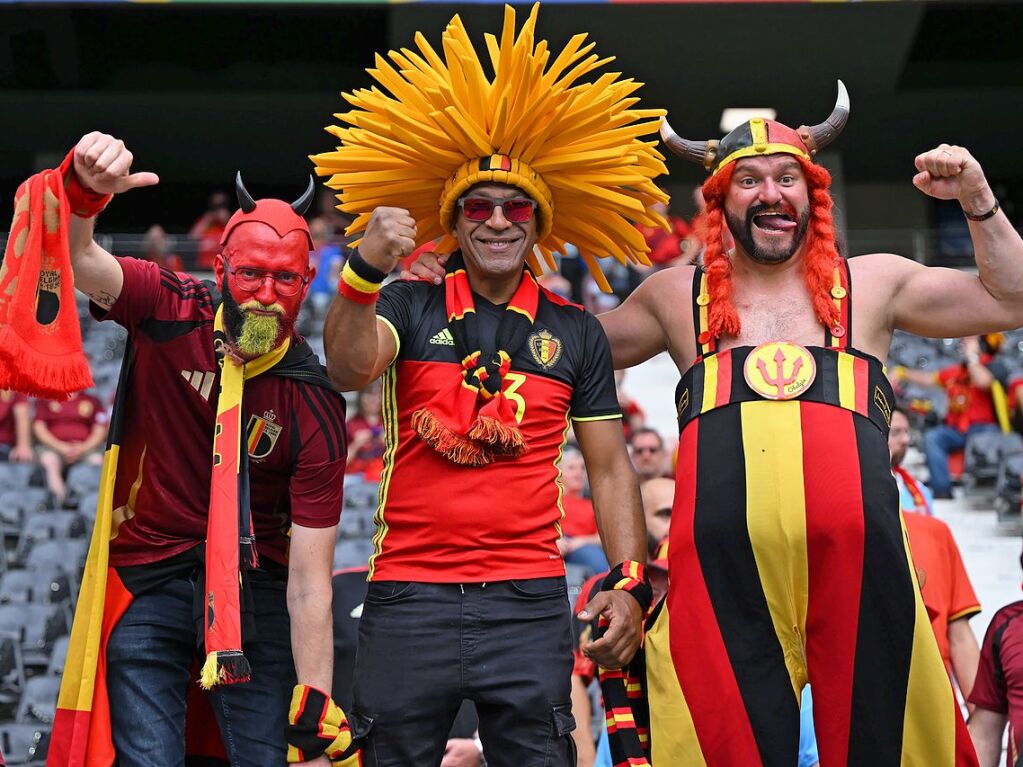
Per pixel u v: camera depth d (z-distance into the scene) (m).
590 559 26.75
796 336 13.31
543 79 13.34
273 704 12.79
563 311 13.73
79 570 32.75
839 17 58.16
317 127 69.81
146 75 65.06
